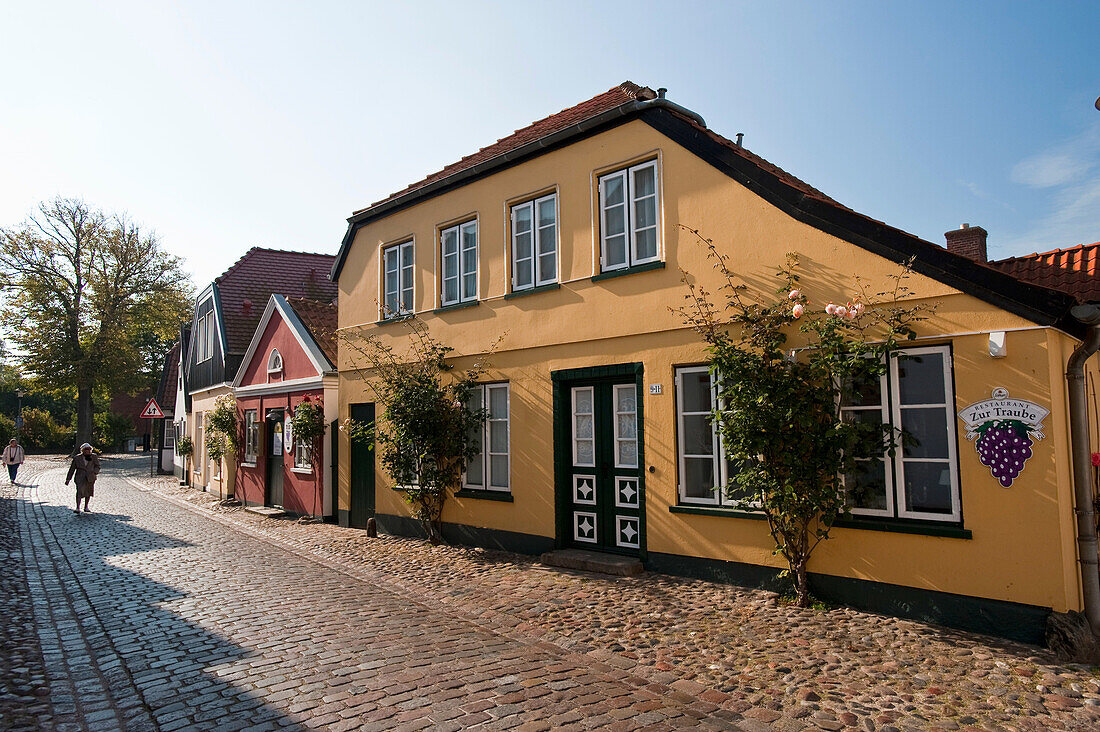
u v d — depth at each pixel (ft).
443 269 39.42
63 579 30.63
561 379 32.07
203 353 79.66
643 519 28.73
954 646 18.92
